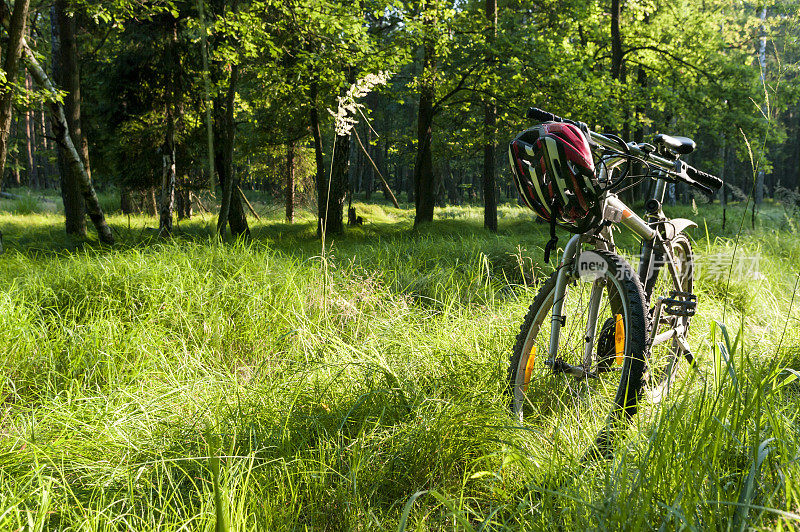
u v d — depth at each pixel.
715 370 2.12
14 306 4.40
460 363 3.16
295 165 22.89
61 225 14.62
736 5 18.23
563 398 2.67
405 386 2.81
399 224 19.38
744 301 4.40
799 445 1.80
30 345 3.77
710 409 1.96
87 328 4.07
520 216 22.44
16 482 2.09
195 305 4.64
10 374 3.53
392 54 12.11
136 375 3.39
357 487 2.01
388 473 2.14
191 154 15.55
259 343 4.18
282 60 13.60
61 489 2.12
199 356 3.81
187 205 19.50
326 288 4.95
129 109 15.85
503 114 15.36
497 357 3.17
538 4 18.27
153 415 2.80
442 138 18.27
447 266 7.05
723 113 17.23
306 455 2.26
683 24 19.58
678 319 2.84
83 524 1.76
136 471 2.14
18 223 15.54
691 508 1.54
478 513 1.90
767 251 7.46
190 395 2.98
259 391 2.94
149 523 1.83
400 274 6.36
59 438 2.48
